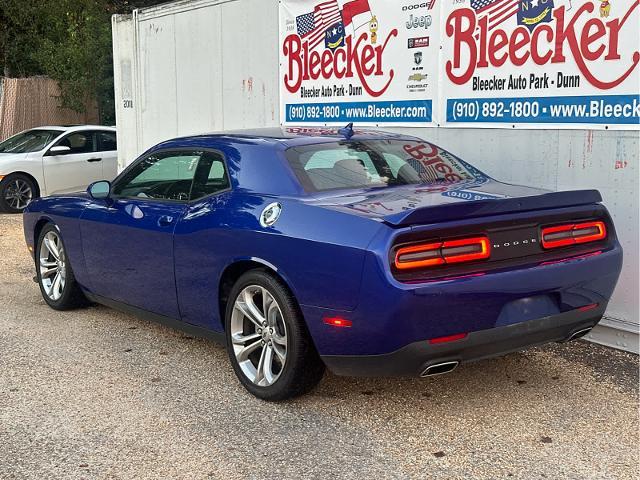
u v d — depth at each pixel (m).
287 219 4.15
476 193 4.29
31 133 14.38
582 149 5.41
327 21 7.62
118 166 11.95
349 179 4.53
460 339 3.78
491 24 5.96
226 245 4.50
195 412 4.31
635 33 4.98
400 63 6.86
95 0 20.59
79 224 5.98
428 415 4.20
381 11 6.98
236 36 8.98
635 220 5.13
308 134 5.08
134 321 6.23
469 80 6.22
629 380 4.73
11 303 6.91
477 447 3.80
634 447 3.78
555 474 3.51
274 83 8.50
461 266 3.77
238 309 4.52
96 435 4.02
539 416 4.17
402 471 3.56
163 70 10.48
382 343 3.74
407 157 4.96
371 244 3.67
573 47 5.38
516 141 5.89
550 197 4.02
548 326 4.04
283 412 4.29
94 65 19.14
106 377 4.91
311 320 4.02
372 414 4.23
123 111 11.62
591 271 4.17
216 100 9.48
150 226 5.17
